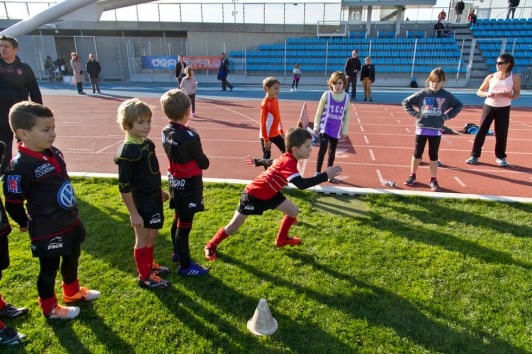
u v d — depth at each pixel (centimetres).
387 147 816
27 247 371
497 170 646
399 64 2311
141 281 311
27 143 241
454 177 608
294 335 261
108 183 557
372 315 281
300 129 332
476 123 1091
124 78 2639
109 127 1034
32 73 500
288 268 341
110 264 344
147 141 293
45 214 249
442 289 312
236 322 274
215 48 2628
